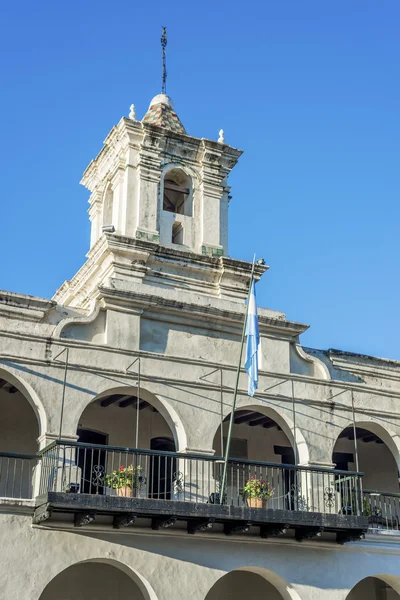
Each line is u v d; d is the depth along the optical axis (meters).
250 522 19.95
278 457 25.39
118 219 25.80
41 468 19.25
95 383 20.67
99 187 28.03
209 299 23.30
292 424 22.97
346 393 24.25
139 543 19.55
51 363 20.33
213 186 27.16
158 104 28.23
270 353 23.52
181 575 19.72
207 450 21.41
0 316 20.59
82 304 26.11
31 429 22.20
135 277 24.53
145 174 26.00
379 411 24.58
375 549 22.42
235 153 27.66
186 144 27.02
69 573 21.20
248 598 23.33
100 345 21.06
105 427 23.12
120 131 26.47
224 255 26.72
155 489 22.80
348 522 20.98
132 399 22.97
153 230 25.44
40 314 21.06
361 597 25.12
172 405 21.42
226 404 22.17
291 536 21.33
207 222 26.58
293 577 21.08
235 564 20.48
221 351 22.84
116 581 21.59
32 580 18.14
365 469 27.27
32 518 18.58
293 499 22.91
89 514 18.52
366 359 25.36
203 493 20.94
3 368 19.77
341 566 21.83
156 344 22.02
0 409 22.05
